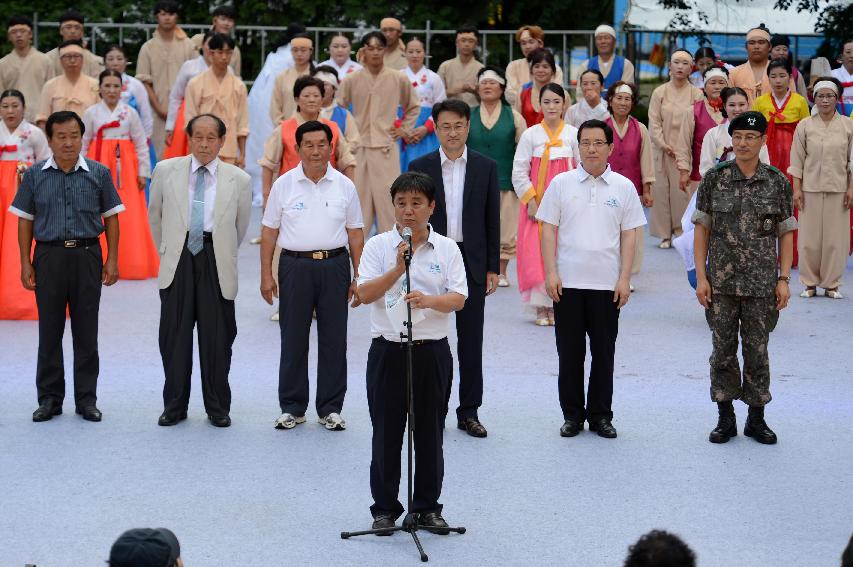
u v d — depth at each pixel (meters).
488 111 15.87
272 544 7.77
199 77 16.94
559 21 26.69
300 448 9.63
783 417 10.48
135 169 16.34
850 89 18.58
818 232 15.35
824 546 7.75
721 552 7.65
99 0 26.28
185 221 10.13
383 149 16.69
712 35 23.16
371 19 26.45
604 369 9.91
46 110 17.09
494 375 11.81
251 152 22.27
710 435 9.84
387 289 7.79
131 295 15.35
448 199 9.98
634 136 15.82
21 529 7.99
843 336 13.39
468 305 9.97
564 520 8.16
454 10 26.64
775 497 8.60
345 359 10.27
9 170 14.09
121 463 9.27
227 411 10.24
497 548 7.71
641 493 8.66
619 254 9.90
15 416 10.42
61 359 10.42
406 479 8.80
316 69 16.33
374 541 7.83
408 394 7.64
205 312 10.14
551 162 13.72
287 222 10.20
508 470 9.14
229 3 26.89
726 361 9.80
